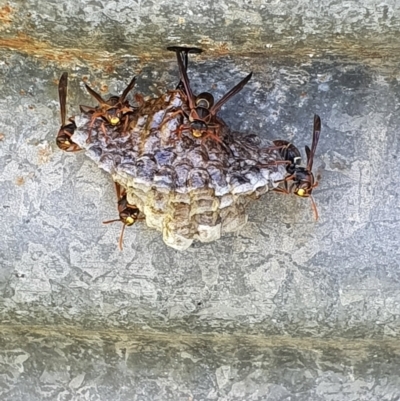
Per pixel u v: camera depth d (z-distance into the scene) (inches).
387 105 7.0
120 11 6.1
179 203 6.4
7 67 7.1
